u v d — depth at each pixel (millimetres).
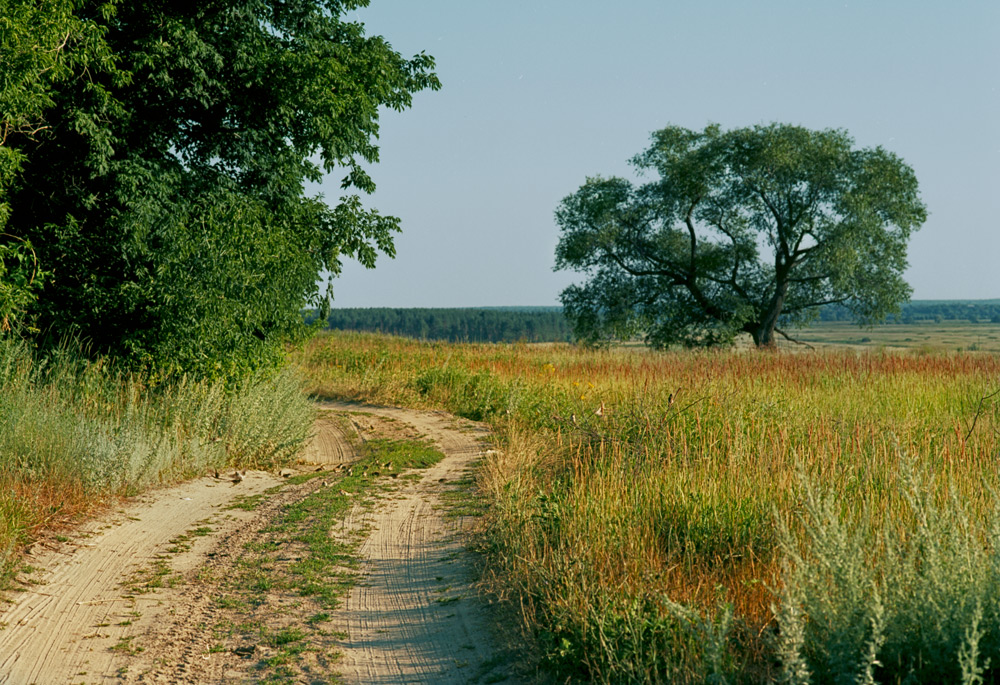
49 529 7461
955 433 8609
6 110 11086
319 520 8352
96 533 7590
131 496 9094
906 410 11758
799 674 3596
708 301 38375
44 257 13008
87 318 13117
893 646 3932
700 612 4770
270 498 9508
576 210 39688
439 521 8289
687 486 6996
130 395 11352
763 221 37281
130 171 13258
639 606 4715
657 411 10578
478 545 7094
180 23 13656
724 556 5758
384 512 8734
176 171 14484
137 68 13203
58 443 8844
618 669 4348
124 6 13805
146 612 5758
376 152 17312
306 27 16219
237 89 15055
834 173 35500
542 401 15359
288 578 6504
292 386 14227
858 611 3996
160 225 13406
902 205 34969
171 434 10688
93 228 13844
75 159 13578
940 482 6363
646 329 38750
